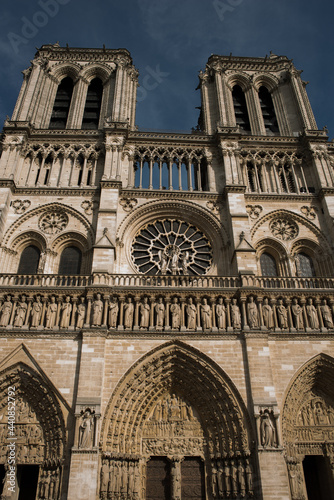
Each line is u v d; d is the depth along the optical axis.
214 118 57.91
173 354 37.84
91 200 47.69
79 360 36.47
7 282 41.72
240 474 33.47
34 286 39.31
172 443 36.75
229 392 36.00
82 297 39.28
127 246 46.59
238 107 63.97
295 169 52.81
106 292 39.12
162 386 38.25
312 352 38.28
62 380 35.66
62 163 50.78
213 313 39.38
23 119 53.56
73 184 49.53
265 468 32.31
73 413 34.47
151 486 35.59
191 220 49.06
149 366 37.16
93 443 32.72
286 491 31.52
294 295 40.56
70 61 63.88
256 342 37.53
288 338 38.78
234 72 64.50
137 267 45.53
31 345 37.09
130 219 47.44
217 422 36.28
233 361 37.16
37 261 45.62
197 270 46.25
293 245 47.31
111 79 61.72
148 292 39.91
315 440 36.88
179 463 35.97
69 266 45.38
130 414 36.06
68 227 46.34
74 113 58.28
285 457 34.44
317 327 39.34
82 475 31.48
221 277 41.50
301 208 48.94
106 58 64.38
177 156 52.31
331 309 40.44
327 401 38.62
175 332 37.97
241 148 52.97
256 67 65.44
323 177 50.47
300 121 57.62
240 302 39.84
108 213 45.00
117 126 52.41
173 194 48.84
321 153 52.19
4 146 50.22
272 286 42.91
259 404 34.75
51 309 38.66
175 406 38.12
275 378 37.06
